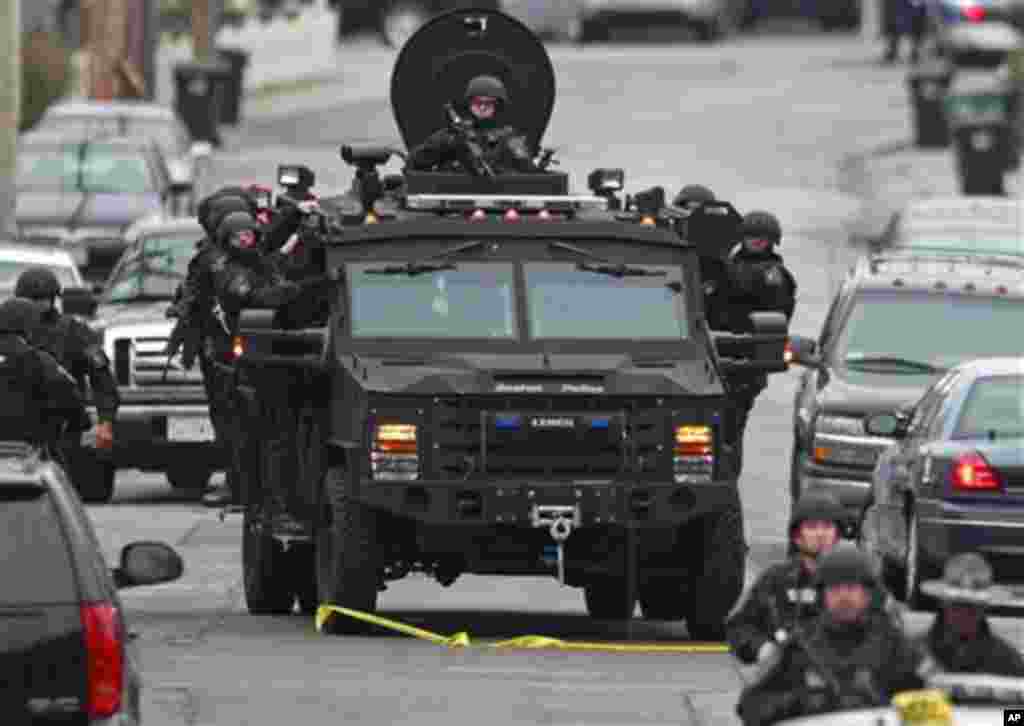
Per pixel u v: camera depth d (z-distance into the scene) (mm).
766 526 84125
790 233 154625
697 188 68750
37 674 33375
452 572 59781
